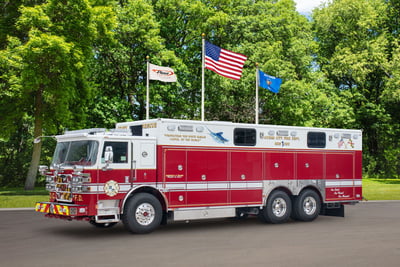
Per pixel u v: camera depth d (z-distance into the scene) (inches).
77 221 593.0
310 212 608.4
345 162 646.5
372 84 1835.6
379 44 1656.0
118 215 475.5
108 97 1217.4
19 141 1563.7
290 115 1278.3
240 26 1252.5
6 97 979.9
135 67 1181.1
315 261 350.0
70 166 476.7
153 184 495.2
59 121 1089.4
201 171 526.3
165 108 1212.5
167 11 1284.4
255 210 571.5
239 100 1267.2
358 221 613.3
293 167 598.2
